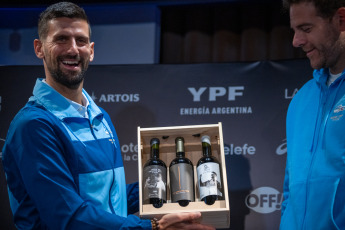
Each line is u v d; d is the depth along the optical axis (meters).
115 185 1.81
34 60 3.11
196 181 1.93
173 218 1.64
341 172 1.58
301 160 1.74
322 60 1.65
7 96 2.57
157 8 3.16
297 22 1.63
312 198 1.63
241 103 2.51
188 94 2.54
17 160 1.65
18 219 1.72
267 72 2.53
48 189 1.59
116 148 1.92
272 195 2.38
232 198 2.40
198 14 3.12
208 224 1.85
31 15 3.15
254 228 2.36
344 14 1.59
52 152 1.64
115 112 2.55
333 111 1.68
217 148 1.97
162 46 3.14
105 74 2.60
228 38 3.06
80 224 1.58
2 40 3.13
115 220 1.61
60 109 1.76
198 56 3.07
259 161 2.43
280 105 2.48
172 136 1.97
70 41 1.78
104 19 3.19
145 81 2.58
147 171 1.75
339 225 1.55
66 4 1.84
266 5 3.08
